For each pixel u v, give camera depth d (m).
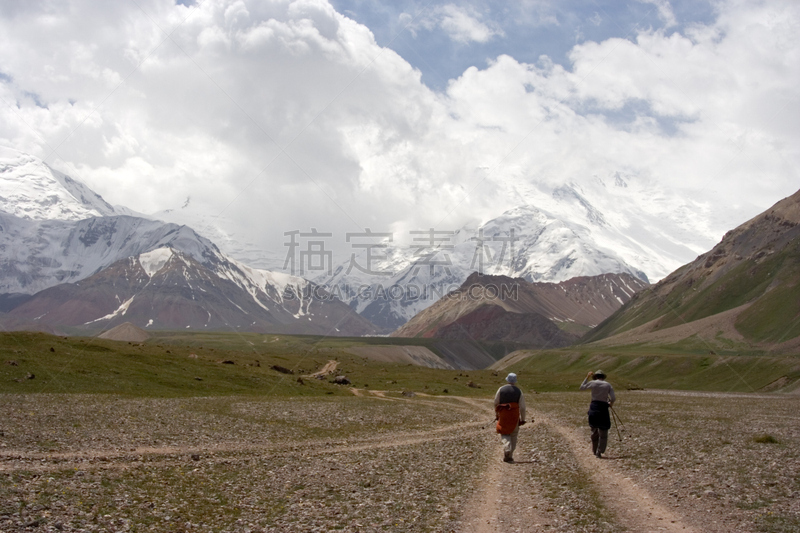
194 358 101.88
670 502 22.69
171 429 42.50
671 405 83.75
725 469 29.06
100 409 50.53
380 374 138.12
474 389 117.12
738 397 120.62
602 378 34.41
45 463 28.05
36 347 83.31
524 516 21.05
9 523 18.38
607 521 20.16
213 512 21.45
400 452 36.50
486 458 34.22
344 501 23.44
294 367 134.88
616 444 39.41
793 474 27.58
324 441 41.41
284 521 20.52
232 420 49.91
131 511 20.94
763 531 18.83
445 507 22.45
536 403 87.56
